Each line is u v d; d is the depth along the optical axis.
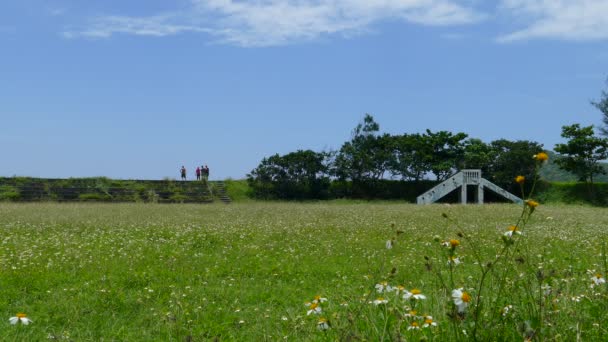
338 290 8.88
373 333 5.15
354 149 55.12
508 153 53.59
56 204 36.94
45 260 12.24
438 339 4.80
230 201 50.06
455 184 50.12
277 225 21.56
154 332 7.04
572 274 7.95
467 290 5.52
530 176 53.75
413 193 55.78
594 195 52.31
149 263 12.12
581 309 5.21
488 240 15.77
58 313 7.84
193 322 7.27
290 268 11.48
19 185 46.25
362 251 14.02
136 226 20.70
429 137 55.91
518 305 5.10
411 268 10.94
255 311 7.97
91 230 19.25
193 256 13.13
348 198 54.56
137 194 47.88
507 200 53.97
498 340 4.49
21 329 6.97
